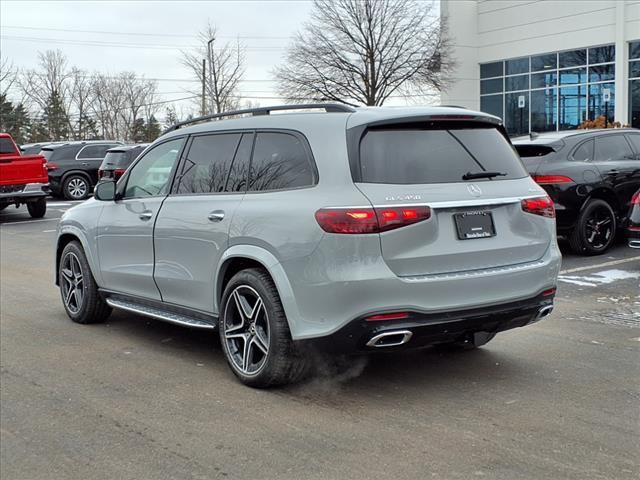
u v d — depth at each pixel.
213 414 4.50
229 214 4.95
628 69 26.83
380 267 4.21
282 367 4.67
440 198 4.41
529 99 31.11
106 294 6.54
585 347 5.79
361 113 4.60
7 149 17.20
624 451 3.81
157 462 3.86
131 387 5.07
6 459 3.97
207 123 5.63
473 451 3.85
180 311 5.62
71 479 3.71
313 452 3.90
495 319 4.58
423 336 4.36
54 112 60.62
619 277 8.43
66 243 7.23
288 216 4.49
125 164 19.02
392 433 4.12
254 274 4.77
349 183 4.35
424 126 4.70
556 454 3.79
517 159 5.09
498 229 4.66
